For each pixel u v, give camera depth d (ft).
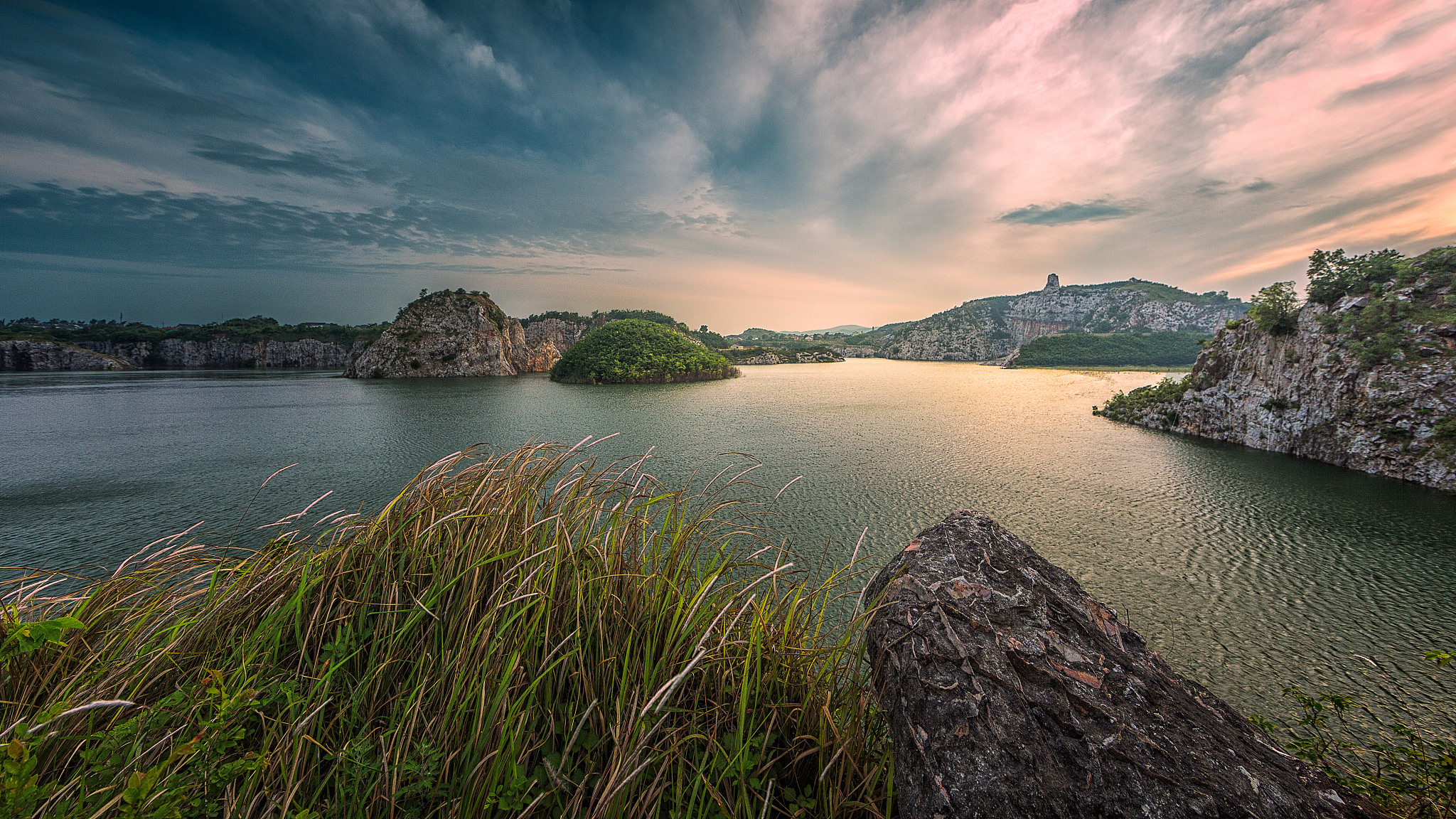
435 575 10.00
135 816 5.75
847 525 81.46
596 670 9.14
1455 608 58.39
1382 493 102.06
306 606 9.53
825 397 279.69
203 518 86.48
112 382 379.35
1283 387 140.15
